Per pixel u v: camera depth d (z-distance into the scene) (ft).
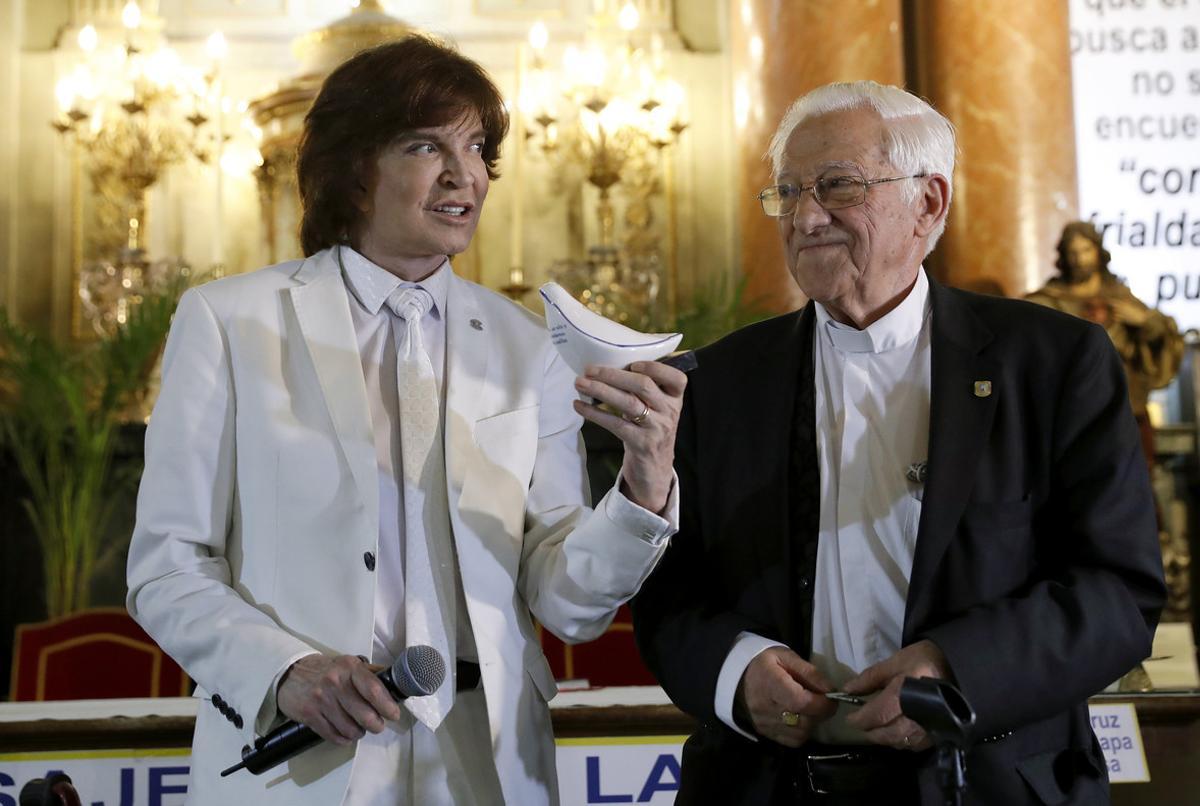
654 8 28.30
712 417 7.55
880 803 6.61
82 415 19.43
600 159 24.64
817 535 7.11
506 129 7.32
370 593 6.53
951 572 6.73
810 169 7.09
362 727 6.10
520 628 6.95
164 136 25.84
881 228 7.04
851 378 7.30
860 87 7.27
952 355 7.11
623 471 6.54
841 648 6.97
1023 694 6.28
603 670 13.65
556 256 27.27
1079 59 26.27
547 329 7.55
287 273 7.23
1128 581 6.68
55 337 26.27
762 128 24.38
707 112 27.86
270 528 6.69
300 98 23.76
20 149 26.86
